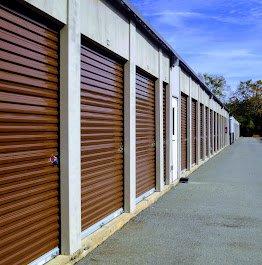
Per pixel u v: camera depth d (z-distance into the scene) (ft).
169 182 45.85
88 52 24.30
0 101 15.99
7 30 16.37
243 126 360.89
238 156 102.17
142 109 36.35
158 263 20.89
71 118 20.68
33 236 18.31
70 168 20.58
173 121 49.90
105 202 27.12
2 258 16.15
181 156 57.52
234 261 21.38
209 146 95.55
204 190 44.24
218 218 30.86
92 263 20.74
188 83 62.23
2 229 16.15
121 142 30.37
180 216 31.35
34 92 18.34
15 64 16.92
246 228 28.02
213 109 107.04
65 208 20.52
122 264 20.66
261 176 57.62
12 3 16.63
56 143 20.29
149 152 38.93
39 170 18.78
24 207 17.61
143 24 33.01
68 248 20.53
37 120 18.58
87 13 23.07
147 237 25.50
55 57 20.16
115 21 27.73
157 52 40.22
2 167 16.15
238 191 43.65
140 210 32.73
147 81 38.11
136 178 34.30
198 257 21.90
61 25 20.25
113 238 25.16
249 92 381.60
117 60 29.43
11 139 16.66
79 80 21.63
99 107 26.04
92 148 24.86
